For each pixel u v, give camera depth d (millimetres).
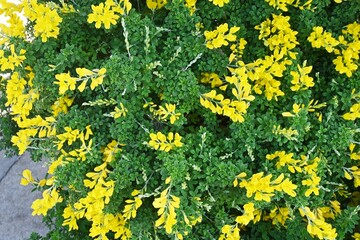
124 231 509
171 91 476
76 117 497
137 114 493
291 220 520
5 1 496
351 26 507
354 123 520
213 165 473
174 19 493
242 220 471
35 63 515
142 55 484
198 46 488
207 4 516
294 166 475
